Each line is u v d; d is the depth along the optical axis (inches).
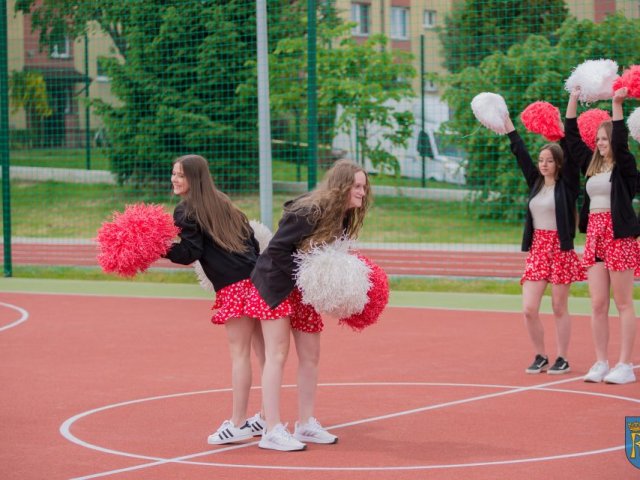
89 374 471.2
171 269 919.0
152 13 1216.8
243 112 1179.9
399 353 517.0
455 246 1011.9
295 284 324.5
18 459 318.3
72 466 308.7
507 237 1066.7
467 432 348.5
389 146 1314.0
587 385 432.1
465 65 1241.4
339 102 1306.6
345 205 324.5
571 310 671.8
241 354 343.0
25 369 485.4
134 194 1257.4
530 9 1166.3
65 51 1478.8
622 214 428.5
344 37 1373.0
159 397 418.6
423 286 810.2
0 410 395.2
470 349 526.9
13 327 625.6
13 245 1118.4
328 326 611.2
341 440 340.2
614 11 1041.5
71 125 1461.6
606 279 438.9
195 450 329.4
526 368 473.1
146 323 637.9
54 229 1215.6
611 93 445.7
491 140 1092.5
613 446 324.2
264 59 742.5
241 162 1146.7
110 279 906.7
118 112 1269.7
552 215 455.5
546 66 1059.3
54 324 636.7
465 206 1146.7
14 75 1451.8
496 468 297.9
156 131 1212.5
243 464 309.0
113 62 1259.8
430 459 311.4
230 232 339.6
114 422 372.5
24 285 864.9
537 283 457.7
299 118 1300.4
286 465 307.0
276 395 331.3
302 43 1209.4
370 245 1037.2
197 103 1192.8
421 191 1259.2
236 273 338.6
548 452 317.4
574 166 452.1
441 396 412.2
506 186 1091.9
